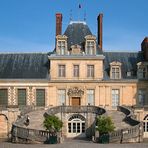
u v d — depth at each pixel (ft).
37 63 191.72
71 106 168.35
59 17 194.90
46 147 121.49
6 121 173.78
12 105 175.63
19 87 183.73
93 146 122.83
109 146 122.83
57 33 194.29
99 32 198.70
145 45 194.80
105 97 184.24
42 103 183.83
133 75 187.73
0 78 183.62
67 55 184.44
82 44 190.19
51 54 186.19
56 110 168.14
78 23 199.72
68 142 140.97
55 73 184.55
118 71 186.50
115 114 167.43
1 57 195.72
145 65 187.32
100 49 192.03
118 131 136.87
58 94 184.44
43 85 184.03
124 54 198.59
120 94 184.85
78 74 184.55
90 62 184.75
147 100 185.16
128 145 126.82
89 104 178.50
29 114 168.86
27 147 122.31
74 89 183.73
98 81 183.93
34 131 137.90
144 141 142.72
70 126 168.66
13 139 142.41
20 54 196.85
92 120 166.91
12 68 189.26
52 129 139.74
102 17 198.90
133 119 149.89
